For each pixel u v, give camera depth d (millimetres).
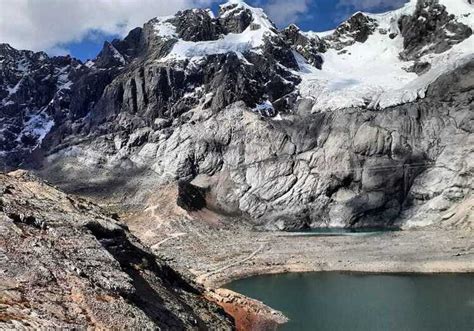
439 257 97562
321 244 117875
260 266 103000
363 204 155875
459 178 144125
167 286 49438
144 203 172125
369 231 140125
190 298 51750
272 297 80938
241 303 65188
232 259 109438
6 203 39094
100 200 182000
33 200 43094
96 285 32781
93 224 42688
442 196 144125
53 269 32125
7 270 30031
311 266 101562
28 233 35750
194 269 102188
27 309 26703
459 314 65875
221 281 94562
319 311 70562
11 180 46938
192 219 145000
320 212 159625
